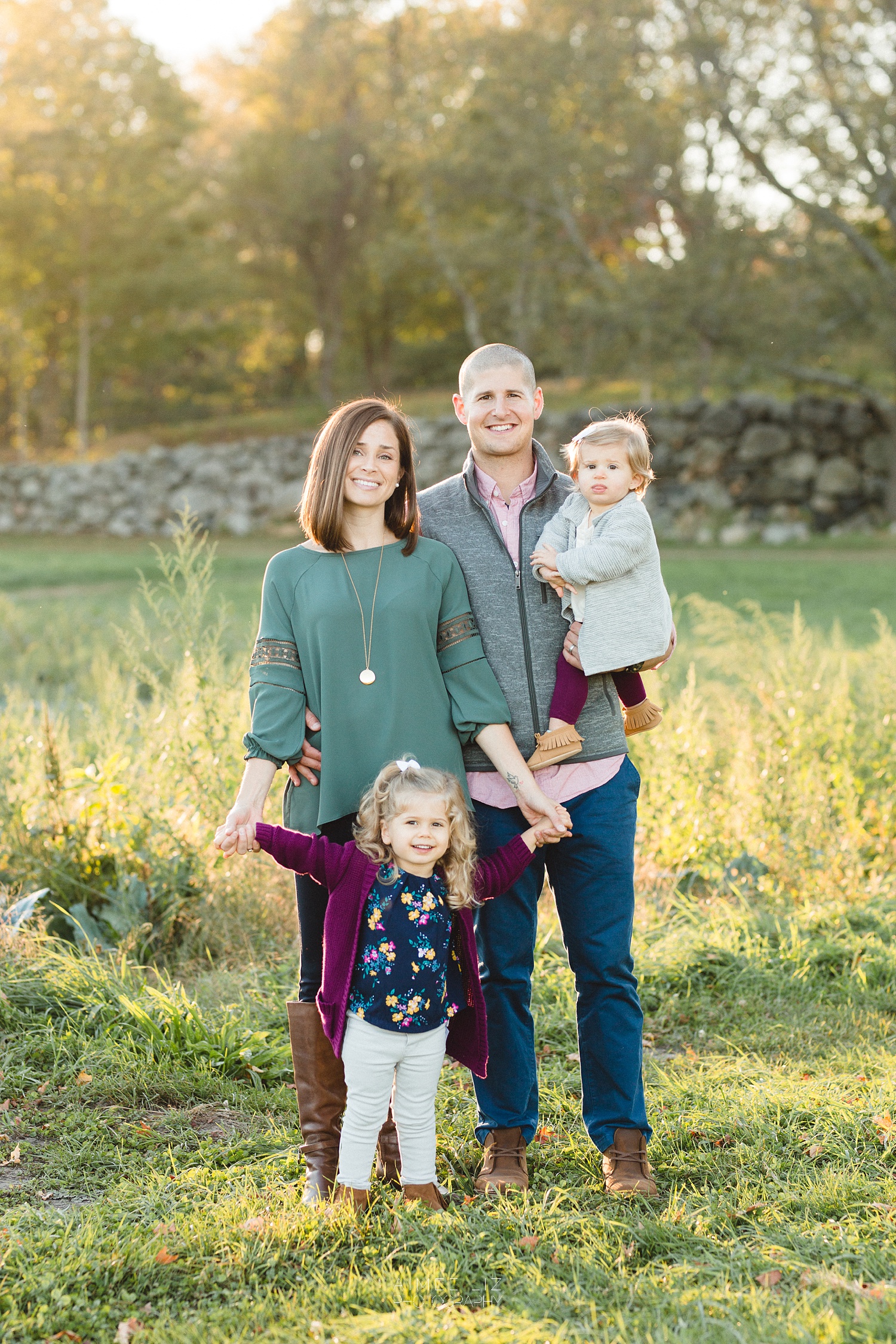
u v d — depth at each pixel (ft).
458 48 79.77
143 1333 7.63
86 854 16.05
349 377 150.20
